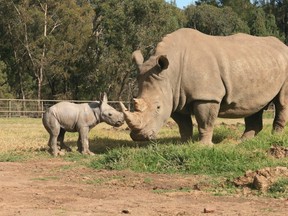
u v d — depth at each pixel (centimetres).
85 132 1669
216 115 1675
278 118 1902
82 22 6284
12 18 6062
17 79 6359
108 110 1680
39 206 899
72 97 6462
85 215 829
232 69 1714
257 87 1773
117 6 6012
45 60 6069
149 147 1421
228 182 1082
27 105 4838
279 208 880
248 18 7906
